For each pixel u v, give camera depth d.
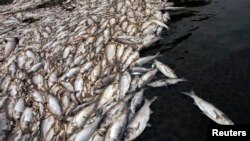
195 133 1.10
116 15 2.27
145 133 1.13
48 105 1.41
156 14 2.20
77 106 1.37
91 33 2.06
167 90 1.36
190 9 2.34
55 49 1.96
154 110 1.24
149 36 1.84
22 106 1.46
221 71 1.45
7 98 1.57
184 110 1.22
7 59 2.01
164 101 1.29
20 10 3.41
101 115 1.20
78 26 2.21
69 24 2.35
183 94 1.31
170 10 2.37
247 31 1.82
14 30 2.56
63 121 1.32
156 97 1.24
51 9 3.26
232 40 1.73
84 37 2.00
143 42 1.79
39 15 2.99
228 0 2.43
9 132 1.37
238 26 1.90
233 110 1.19
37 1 3.65
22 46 2.17
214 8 2.28
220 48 1.66
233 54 1.58
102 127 1.14
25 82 1.70
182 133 1.11
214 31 1.88
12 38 2.25
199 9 2.31
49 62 1.85
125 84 1.38
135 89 1.39
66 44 1.98
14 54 2.05
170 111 1.22
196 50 1.68
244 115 1.16
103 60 1.71
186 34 1.90
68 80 1.62
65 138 1.22
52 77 1.67
